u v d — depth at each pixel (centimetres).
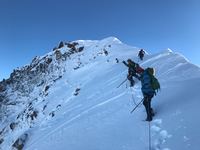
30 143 2703
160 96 1395
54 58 5859
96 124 1505
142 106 1391
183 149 877
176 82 1546
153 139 1012
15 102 5584
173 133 986
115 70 3259
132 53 4122
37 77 5850
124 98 1736
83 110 2212
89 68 4522
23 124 4066
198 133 919
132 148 1019
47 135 2175
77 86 3912
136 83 1972
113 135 1211
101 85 2909
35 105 4284
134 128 1166
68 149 1346
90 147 1212
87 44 5909
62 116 2767
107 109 1691
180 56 2233
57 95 4172
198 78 1460
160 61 2347
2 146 3934
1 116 5338
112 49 4912
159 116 1158
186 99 1211
